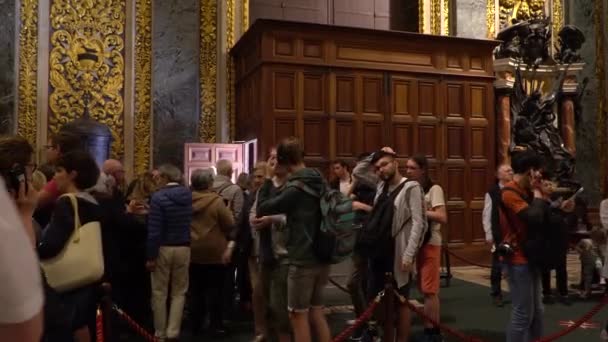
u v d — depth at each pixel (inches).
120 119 401.4
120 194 217.2
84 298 123.5
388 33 386.9
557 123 464.1
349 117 379.9
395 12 489.4
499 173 239.3
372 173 231.5
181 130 410.0
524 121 438.3
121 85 403.2
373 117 385.1
